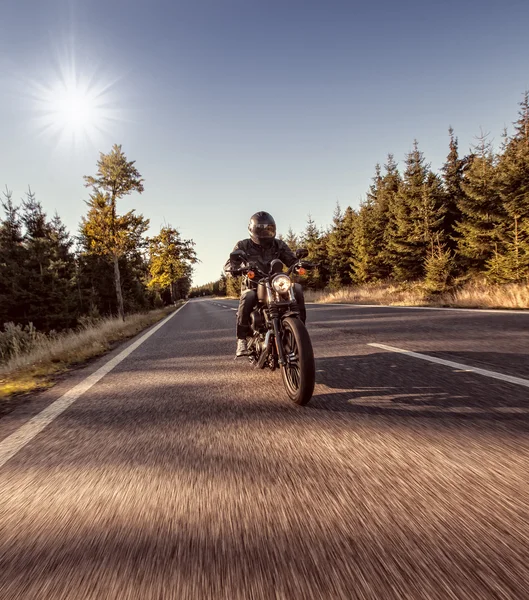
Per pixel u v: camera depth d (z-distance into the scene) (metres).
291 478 1.88
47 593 1.19
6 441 2.72
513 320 7.96
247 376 4.42
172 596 1.14
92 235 26.03
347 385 3.63
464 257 23.20
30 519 1.66
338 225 40.22
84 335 10.96
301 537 1.40
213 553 1.34
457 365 4.17
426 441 2.24
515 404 2.79
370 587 1.13
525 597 1.07
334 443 2.29
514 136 31.58
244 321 4.08
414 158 30.61
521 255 18.81
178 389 3.99
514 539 1.32
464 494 1.64
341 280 40.00
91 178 26.14
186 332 11.01
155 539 1.45
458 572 1.17
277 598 1.11
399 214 28.80
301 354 3.00
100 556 1.36
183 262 57.12
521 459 1.95
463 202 22.62
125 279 37.69
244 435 2.53
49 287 25.33
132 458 2.28
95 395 3.98
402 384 3.53
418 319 9.30
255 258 4.11
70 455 2.39
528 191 18.77
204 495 1.77
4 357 9.99
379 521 1.47
